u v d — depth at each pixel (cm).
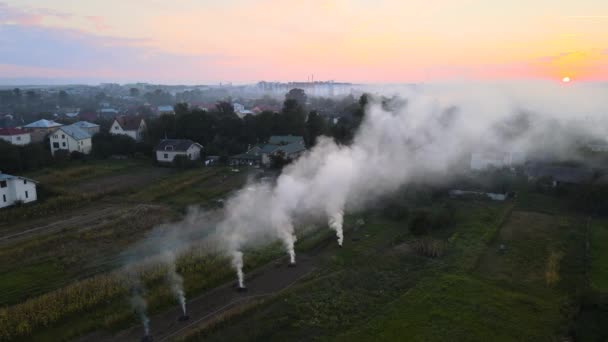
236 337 2000
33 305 2245
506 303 2298
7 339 2008
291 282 2622
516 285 2539
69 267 2853
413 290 2445
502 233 3453
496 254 3028
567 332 2041
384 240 3347
